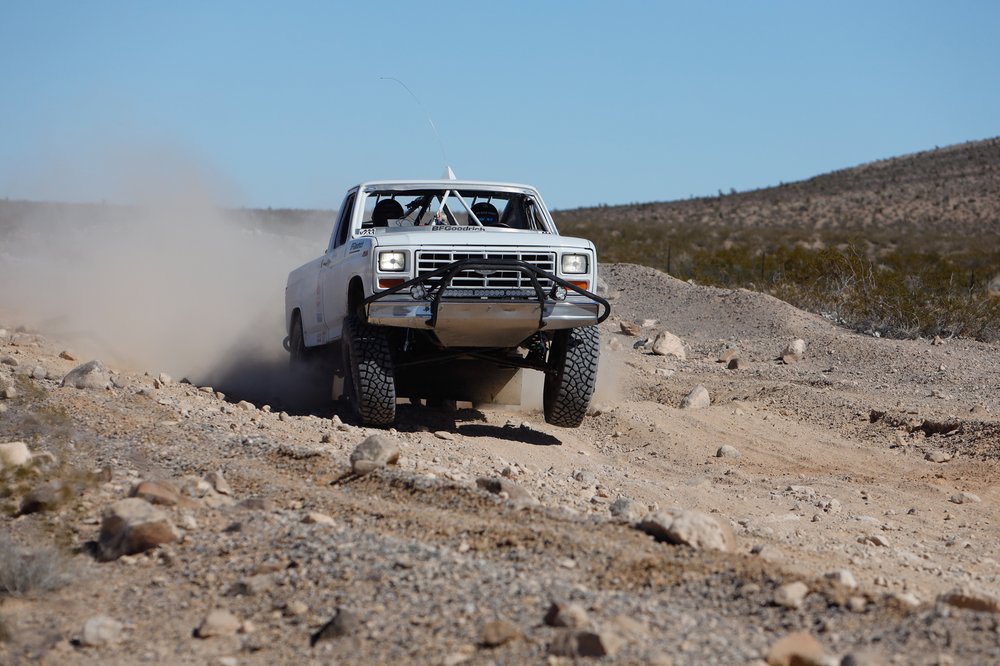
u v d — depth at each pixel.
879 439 14.67
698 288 29.45
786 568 7.20
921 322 25.91
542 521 8.07
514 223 14.72
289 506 8.30
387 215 14.49
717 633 5.92
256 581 6.57
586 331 12.95
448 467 10.43
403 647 5.70
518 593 6.36
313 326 15.38
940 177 153.88
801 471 12.84
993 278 48.56
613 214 147.62
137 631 6.14
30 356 15.88
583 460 12.37
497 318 12.06
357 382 12.48
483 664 5.46
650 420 14.78
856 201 143.38
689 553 7.31
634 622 5.88
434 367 13.88
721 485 11.80
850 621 6.09
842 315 27.81
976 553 9.52
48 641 6.00
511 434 13.55
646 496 10.58
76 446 9.88
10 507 8.12
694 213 144.00
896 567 8.53
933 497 11.66
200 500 8.44
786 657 5.50
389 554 7.00
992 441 13.79
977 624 5.89
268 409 12.91
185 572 6.95
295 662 5.65
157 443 10.23
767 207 145.25
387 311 11.95
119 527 7.43
